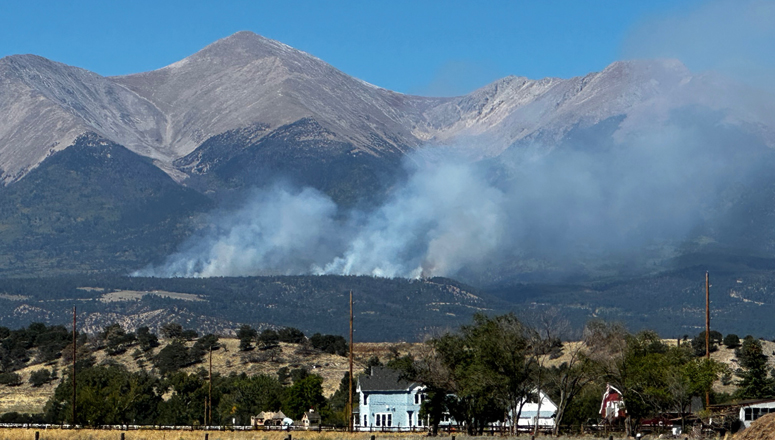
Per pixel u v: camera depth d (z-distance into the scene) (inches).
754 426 3422.7
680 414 5027.1
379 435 5002.5
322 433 5128.0
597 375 4936.0
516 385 4862.2
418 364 5118.1
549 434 4881.9
